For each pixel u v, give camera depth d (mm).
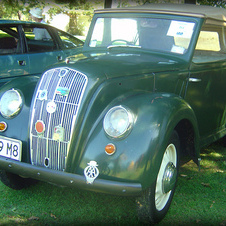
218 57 3951
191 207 3062
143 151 2389
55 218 2838
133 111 2510
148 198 2557
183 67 3314
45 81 2709
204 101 3691
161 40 3510
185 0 6988
